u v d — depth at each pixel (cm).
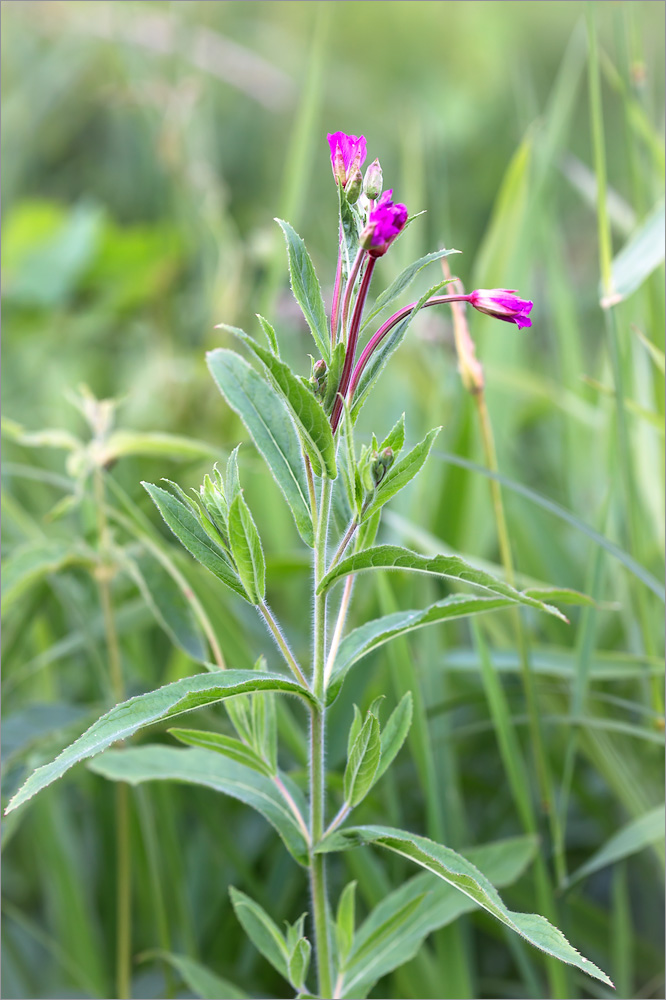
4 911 84
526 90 114
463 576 64
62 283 138
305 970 69
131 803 84
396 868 81
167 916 83
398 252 114
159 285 133
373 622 70
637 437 90
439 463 98
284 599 103
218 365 68
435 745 83
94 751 63
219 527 66
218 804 87
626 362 88
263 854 90
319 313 66
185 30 135
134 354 147
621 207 104
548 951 64
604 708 86
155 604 80
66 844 86
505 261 99
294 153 104
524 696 88
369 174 65
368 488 66
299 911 86
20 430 82
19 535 98
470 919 82
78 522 110
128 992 82
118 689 83
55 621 96
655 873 87
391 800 81
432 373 115
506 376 98
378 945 73
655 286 85
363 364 66
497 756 93
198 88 128
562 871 79
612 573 93
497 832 89
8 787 78
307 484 67
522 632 80
